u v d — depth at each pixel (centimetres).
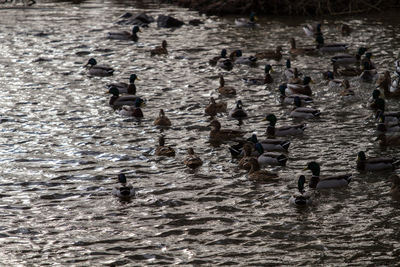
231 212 2519
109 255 2219
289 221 2448
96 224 2425
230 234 2358
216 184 2755
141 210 2534
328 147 3138
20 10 5897
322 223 2434
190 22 5531
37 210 2523
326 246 2275
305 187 2734
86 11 5900
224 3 5934
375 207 2558
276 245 2286
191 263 2169
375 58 4544
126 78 4166
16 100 3738
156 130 3344
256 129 3369
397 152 3080
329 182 2720
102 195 2655
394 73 4206
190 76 4200
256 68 4388
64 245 2281
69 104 3700
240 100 3597
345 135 3284
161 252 2239
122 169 2892
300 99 3669
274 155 2955
